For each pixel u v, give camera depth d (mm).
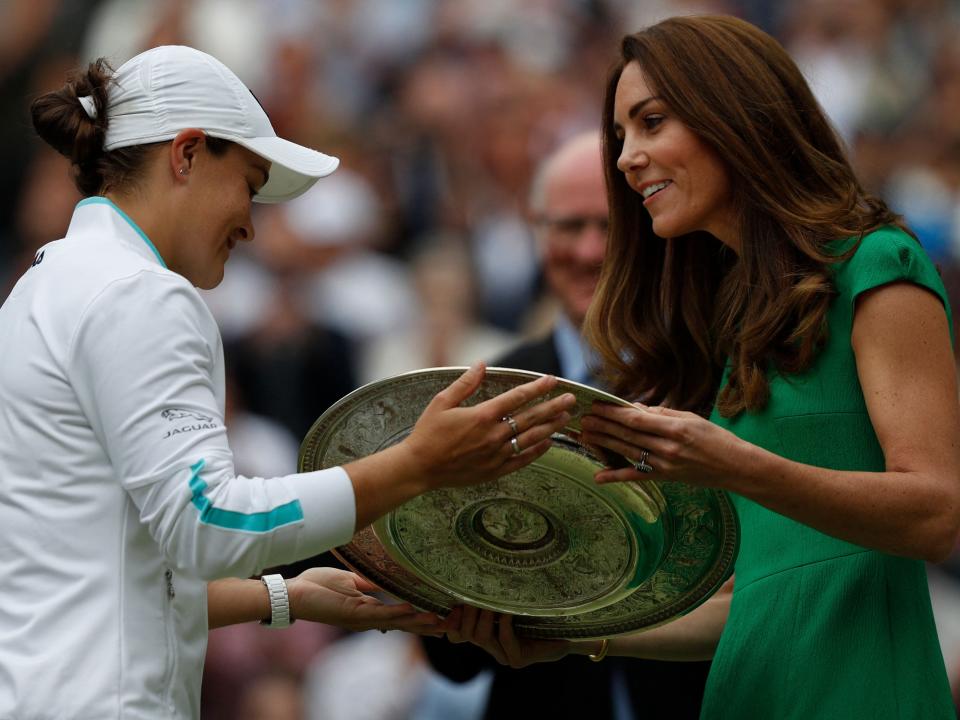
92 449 9930
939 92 37344
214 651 26031
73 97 10750
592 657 12625
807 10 38531
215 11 36906
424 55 37188
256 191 11148
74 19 36375
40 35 36094
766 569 11281
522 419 9766
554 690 14523
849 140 34625
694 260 12477
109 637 9750
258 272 31703
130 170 10648
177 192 10633
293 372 30609
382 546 11727
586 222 16516
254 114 10875
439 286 31828
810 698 10805
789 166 11359
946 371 10586
